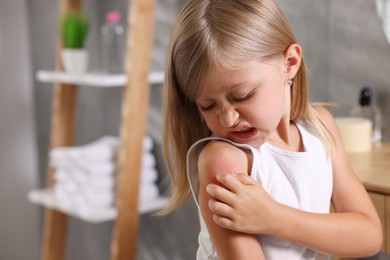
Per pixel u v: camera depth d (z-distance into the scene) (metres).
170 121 1.17
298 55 1.11
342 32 2.14
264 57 1.05
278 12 1.10
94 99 3.09
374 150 1.89
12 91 3.37
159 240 2.86
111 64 2.66
